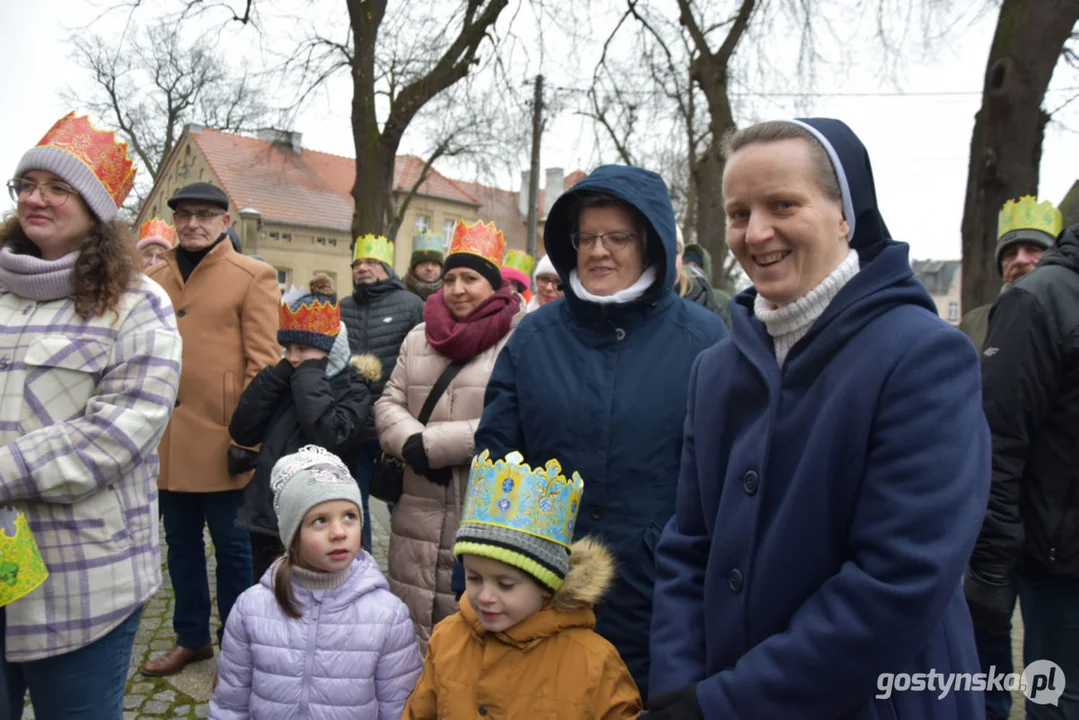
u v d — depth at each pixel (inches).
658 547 65.0
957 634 52.4
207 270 135.2
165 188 1216.2
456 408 111.5
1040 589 87.3
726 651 53.8
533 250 643.5
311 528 84.7
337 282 1164.5
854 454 48.1
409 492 113.7
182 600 134.3
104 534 79.3
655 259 81.6
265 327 135.3
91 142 82.1
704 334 79.5
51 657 77.5
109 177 82.9
